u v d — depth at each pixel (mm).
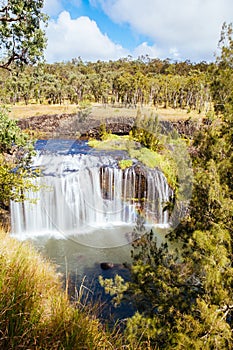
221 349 2648
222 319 2852
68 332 1375
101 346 1522
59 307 1551
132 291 3447
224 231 3117
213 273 2922
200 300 2947
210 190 3203
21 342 1156
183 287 3371
